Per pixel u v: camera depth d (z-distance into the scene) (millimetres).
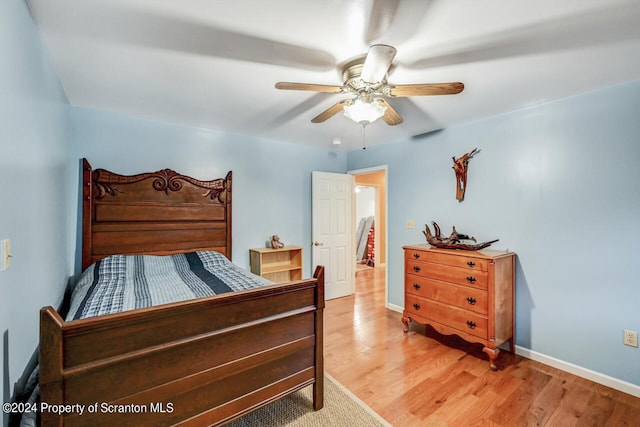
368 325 3260
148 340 1239
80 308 1675
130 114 2818
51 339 1040
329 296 4258
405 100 2393
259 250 3561
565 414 1821
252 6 1300
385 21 1392
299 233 4102
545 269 2451
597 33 1488
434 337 2938
